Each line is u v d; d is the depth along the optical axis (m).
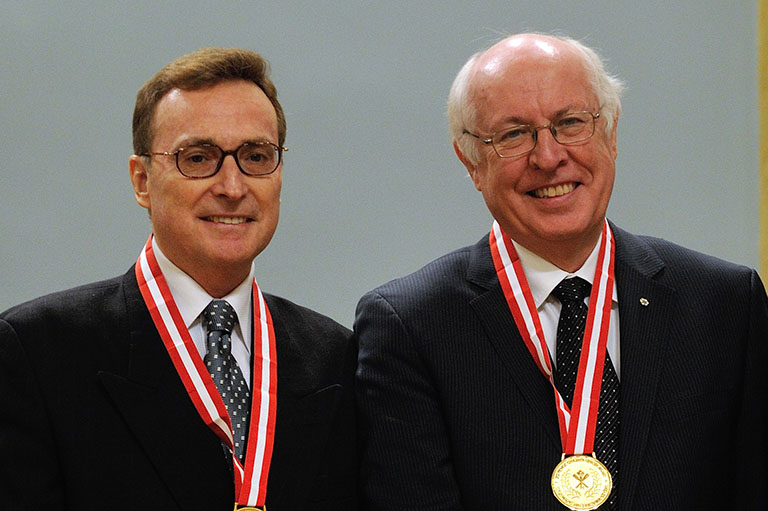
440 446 3.00
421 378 3.06
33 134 4.51
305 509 2.85
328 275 4.64
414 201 4.68
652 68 4.78
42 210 4.51
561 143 2.98
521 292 3.12
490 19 4.71
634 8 4.77
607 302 3.10
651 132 4.77
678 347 3.01
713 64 4.80
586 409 2.97
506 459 2.94
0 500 2.61
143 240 4.55
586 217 3.02
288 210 4.62
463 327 3.10
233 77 2.88
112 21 4.55
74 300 2.86
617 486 2.89
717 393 2.99
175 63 2.90
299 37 4.64
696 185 4.78
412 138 4.69
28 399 2.67
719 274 3.13
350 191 4.66
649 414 2.92
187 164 2.80
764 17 4.78
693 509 2.90
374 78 4.68
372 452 3.01
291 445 2.88
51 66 4.52
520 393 3.01
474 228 4.70
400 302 3.17
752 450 3.02
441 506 2.93
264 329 3.00
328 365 3.06
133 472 2.68
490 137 3.04
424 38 4.70
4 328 2.73
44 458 2.65
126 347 2.81
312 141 4.64
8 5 4.51
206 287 2.92
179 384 2.81
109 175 4.54
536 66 3.01
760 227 4.77
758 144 4.79
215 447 2.78
